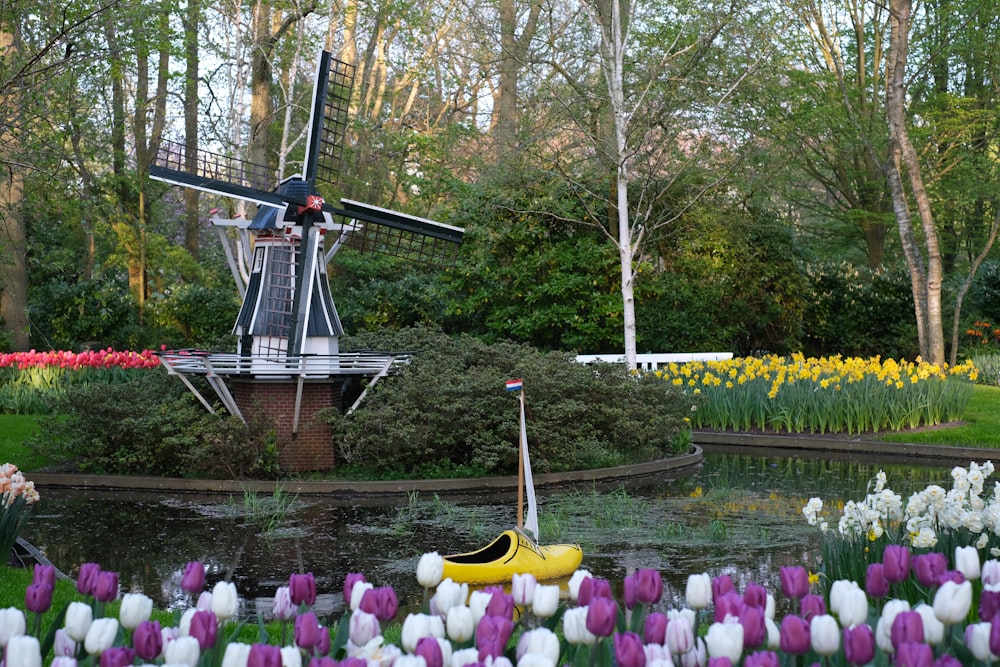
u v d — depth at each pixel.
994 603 3.79
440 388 17.06
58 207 18.83
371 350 20.73
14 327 32.38
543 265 30.06
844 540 7.09
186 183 18.78
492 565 9.70
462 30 34.28
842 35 38.16
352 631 3.54
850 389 21.58
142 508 14.68
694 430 22.72
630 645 3.03
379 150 41.25
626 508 14.09
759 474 17.62
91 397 17.16
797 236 41.50
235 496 15.77
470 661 3.22
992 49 35.47
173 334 36.41
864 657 3.29
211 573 10.58
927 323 28.33
